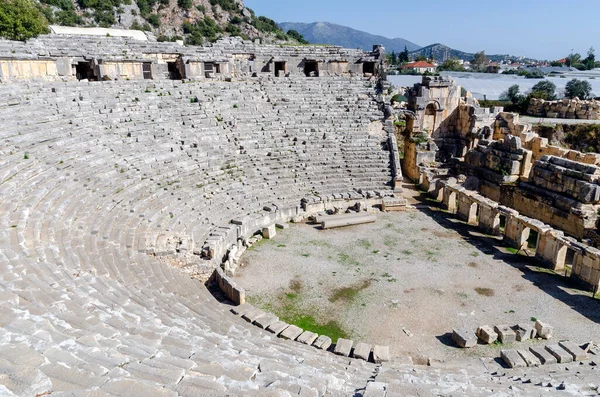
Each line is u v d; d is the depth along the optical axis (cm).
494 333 1666
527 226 2430
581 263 2081
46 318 922
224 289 1888
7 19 2806
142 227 2019
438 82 3950
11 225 1463
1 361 638
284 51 3956
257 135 3216
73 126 2378
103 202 2011
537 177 2992
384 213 3055
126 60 3259
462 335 1650
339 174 3231
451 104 4081
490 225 2702
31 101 2361
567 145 4481
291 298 1973
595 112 4791
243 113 3319
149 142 2648
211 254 2092
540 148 3309
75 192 1923
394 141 3472
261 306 1905
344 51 4088
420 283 2117
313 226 2812
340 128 3491
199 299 1697
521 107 5575
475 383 1191
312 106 3591
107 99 2748
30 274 1166
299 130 3375
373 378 1139
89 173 2127
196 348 995
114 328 1002
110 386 646
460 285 2102
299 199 2958
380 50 4081
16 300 960
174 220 2236
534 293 2031
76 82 2722
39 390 586
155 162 2553
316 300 1962
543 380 1248
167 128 2841
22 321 830
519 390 1078
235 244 2391
